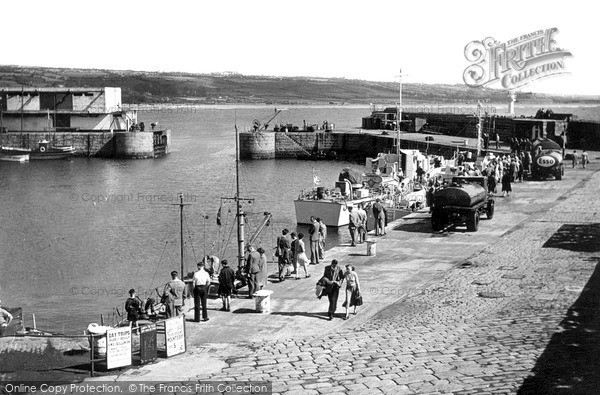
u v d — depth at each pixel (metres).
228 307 23.27
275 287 26.27
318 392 15.98
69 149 123.19
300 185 90.19
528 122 84.81
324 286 22.08
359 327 20.97
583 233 33.72
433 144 95.06
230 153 138.00
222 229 60.09
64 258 50.06
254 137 126.12
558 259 28.28
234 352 19.11
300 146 128.25
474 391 15.42
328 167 112.38
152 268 47.19
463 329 19.94
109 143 126.31
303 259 27.41
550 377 15.90
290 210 69.69
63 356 18.92
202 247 53.22
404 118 139.75
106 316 35.97
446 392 15.49
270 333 20.75
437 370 16.88
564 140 68.31
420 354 18.11
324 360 18.14
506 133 91.75
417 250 31.77
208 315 22.78
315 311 22.97
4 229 61.88
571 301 22.08
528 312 21.09
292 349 19.17
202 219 65.38
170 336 18.86
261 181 94.62
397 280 26.53
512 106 105.06
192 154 135.50
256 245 52.16
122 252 52.06
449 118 122.50
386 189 56.91
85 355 19.17
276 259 43.59
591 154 73.19
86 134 125.69
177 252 51.50
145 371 17.80
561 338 18.52
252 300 24.52
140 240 56.22
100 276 45.06
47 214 69.44
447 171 58.12
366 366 17.50
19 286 42.22
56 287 42.16
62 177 100.06
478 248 31.61
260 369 17.67
